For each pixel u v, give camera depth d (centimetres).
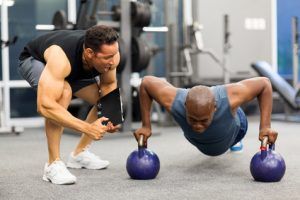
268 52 700
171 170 259
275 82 554
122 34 437
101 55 199
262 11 693
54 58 205
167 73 550
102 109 216
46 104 198
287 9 712
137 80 602
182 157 306
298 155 307
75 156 264
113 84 239
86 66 214
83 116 475
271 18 698
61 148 363
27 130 531
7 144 399
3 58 569
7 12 595
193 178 236
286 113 570
